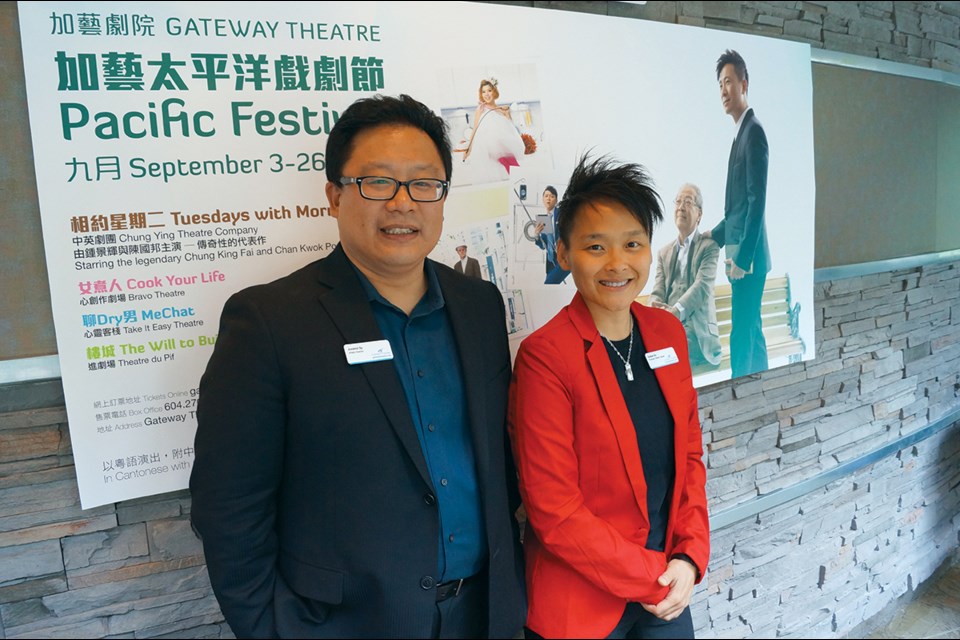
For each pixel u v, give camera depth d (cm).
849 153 189
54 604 106
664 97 150
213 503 79
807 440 188
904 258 204
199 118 103
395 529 84
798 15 176
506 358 104
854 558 203
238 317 83
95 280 99
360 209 83
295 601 85
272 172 110
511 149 130
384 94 117
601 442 99
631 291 100
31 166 97
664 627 114
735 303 166
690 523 110
